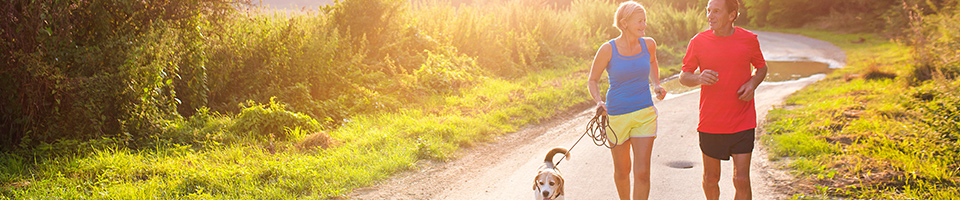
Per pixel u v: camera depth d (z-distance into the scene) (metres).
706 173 3.48
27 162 6.08
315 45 9.71
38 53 6.38
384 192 5.25
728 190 4.74
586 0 24.64
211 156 6.35
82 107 6.63
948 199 4.10
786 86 12.91
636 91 3.45
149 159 6.10
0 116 6.63
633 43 3.44
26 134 6.49
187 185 5.17
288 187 5.20
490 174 5.89
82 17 7.18
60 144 6.38
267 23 10.17
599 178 5.42
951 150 5.37
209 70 8.66
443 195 5.16
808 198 4.47
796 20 44.41
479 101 10.39
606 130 3.65
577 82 12.70
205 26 8.73
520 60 15.87
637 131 3.49
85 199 4.72
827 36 32.97
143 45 7.07
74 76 6.78
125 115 6.92
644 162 3.48
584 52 18.48
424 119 8.47
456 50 13.79
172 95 7.62
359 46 11.80
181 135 7.11
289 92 8.95
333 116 8.76
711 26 3.22
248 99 8.88
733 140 3.26
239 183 5.23
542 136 8.03
